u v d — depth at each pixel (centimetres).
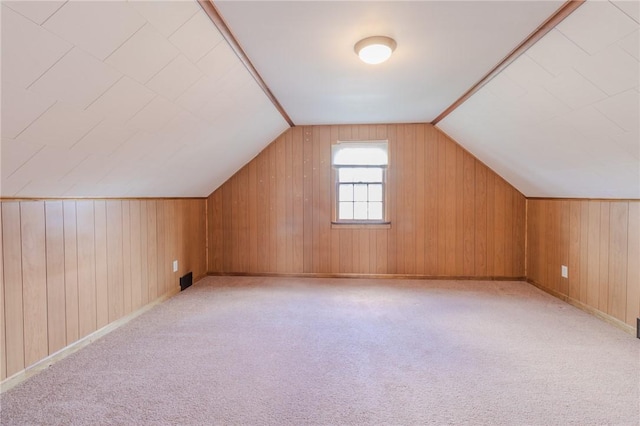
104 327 262
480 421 159
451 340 249
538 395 179
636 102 179
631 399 175
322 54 222
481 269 421
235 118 297
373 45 200
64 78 143
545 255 376
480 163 414
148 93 189
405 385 189
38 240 205
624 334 258
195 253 420
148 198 322
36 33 120
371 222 429
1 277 183
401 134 421
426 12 174
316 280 425
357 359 220
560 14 166
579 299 320
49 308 213
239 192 444
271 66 241
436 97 308
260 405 171
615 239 275
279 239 442
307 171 434
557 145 264
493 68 238
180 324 282
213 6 164
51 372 203
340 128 427
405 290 381
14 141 153
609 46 163
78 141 183
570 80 199
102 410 167
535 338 251
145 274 317
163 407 169
